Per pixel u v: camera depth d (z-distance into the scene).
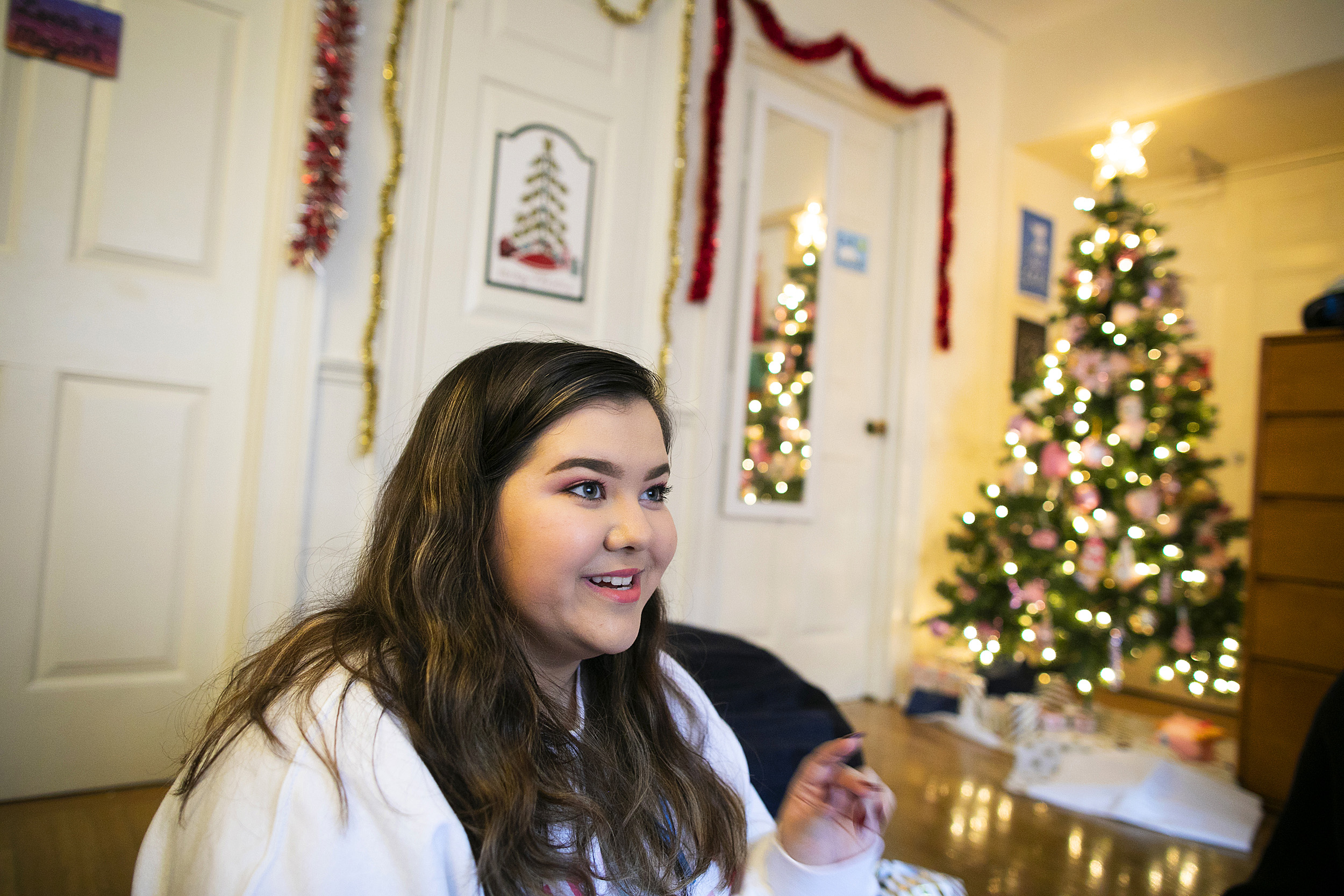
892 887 0.86
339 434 2.12
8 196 1.77
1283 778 2.35
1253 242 3.87
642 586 0.66
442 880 0.54
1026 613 3.06
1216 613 2.97
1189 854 1.99
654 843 0.70
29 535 1.79
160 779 1.93
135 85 1.90
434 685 0.59
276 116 2.05
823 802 0.71
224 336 2.01
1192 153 3.81
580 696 0.77
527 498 0.63
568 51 2.50
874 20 3.36
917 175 3.57
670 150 2.70
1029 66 3.85
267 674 0.62
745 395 3.02
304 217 2.00
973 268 3.78
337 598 0.79
